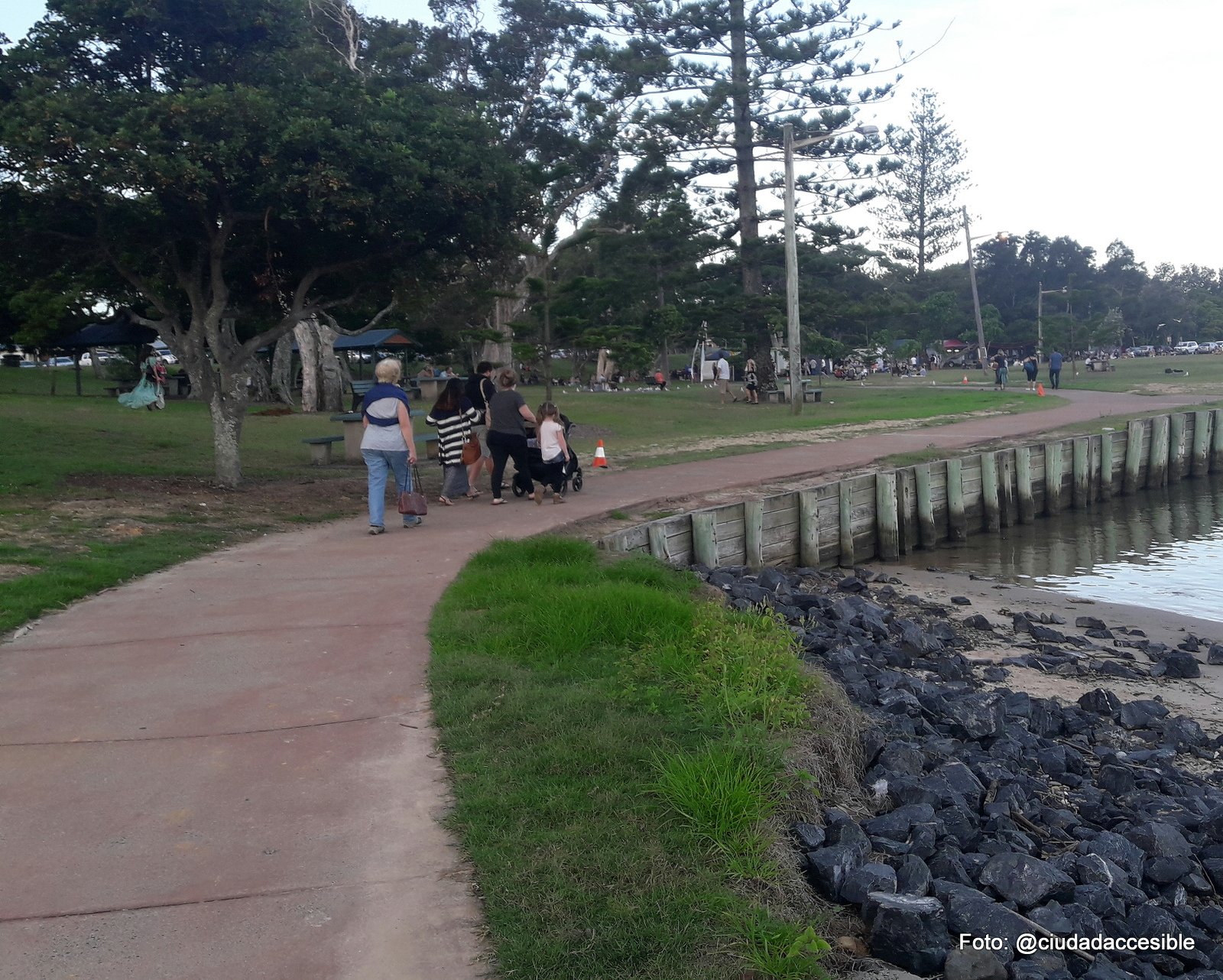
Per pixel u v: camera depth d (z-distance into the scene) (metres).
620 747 4.93
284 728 5.36
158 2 13.48
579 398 37.78
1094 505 24.69
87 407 27.33
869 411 33.44
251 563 9.71
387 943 3.48
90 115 12.47
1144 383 46.28
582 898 3.67
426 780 4.72
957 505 19.47
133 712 5.59
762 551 14.99
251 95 12.75
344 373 41.09
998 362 46.84
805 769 4.91
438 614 7.50
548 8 41.31
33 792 4.59
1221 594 14.43
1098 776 6.67
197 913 3.64
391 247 14.84
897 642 10.34
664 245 42.81
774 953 3.45
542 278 31.62
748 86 39.69
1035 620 12.43
